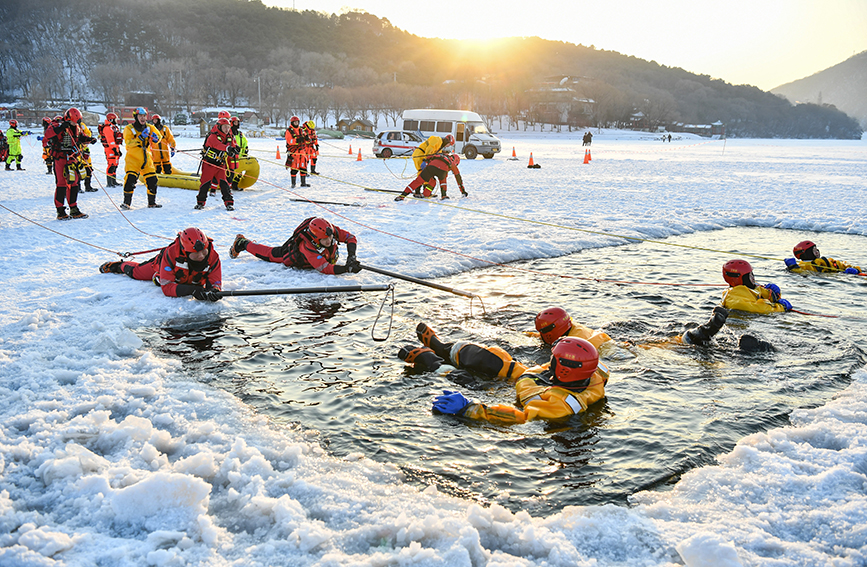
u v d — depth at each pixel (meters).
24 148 34.16
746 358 4.71
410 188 13.82
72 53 169.62
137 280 6.77
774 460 3.19
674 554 2.54
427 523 2.64
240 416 3.71
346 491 2.96
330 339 5.14
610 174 22.69
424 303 6.18
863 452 3.25
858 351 4.84
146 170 11.94
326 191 15.40
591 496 2.98
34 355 4.50
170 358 4.66
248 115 93.50
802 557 2.47
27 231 9.34
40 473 3.02
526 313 5.85
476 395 4.13
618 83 197.75
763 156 40.22
